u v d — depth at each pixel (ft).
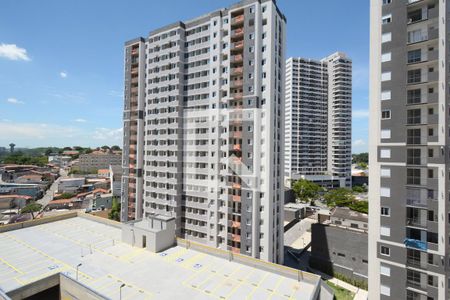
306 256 199.21
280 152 178.81
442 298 94.68
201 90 195.62
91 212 330.13
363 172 590.55
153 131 219.41
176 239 146.10
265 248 162.09
